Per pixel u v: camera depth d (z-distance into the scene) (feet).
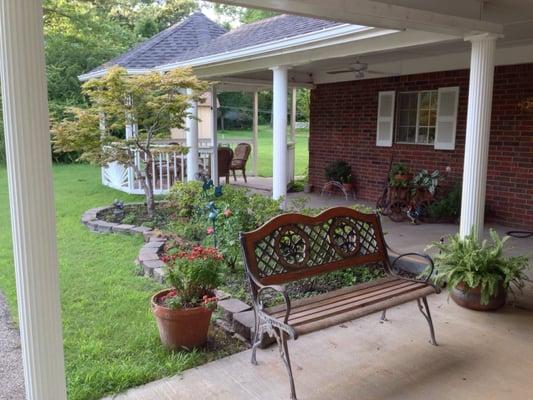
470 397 8.97
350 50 18.28
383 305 10.02
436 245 14.05
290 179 35.94
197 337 10.71
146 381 9.48
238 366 10.08
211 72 27.63
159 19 78.02
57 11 55.11
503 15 14.28
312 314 9.39
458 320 12.41
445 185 24.86
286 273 10.57
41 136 7.09
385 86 27.63
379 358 10.48
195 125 30.45
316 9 11.14
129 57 35.65
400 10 12.00
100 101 22.67
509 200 22.25
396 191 23.53
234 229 15.66
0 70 6.86
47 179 7.25
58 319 7.70
